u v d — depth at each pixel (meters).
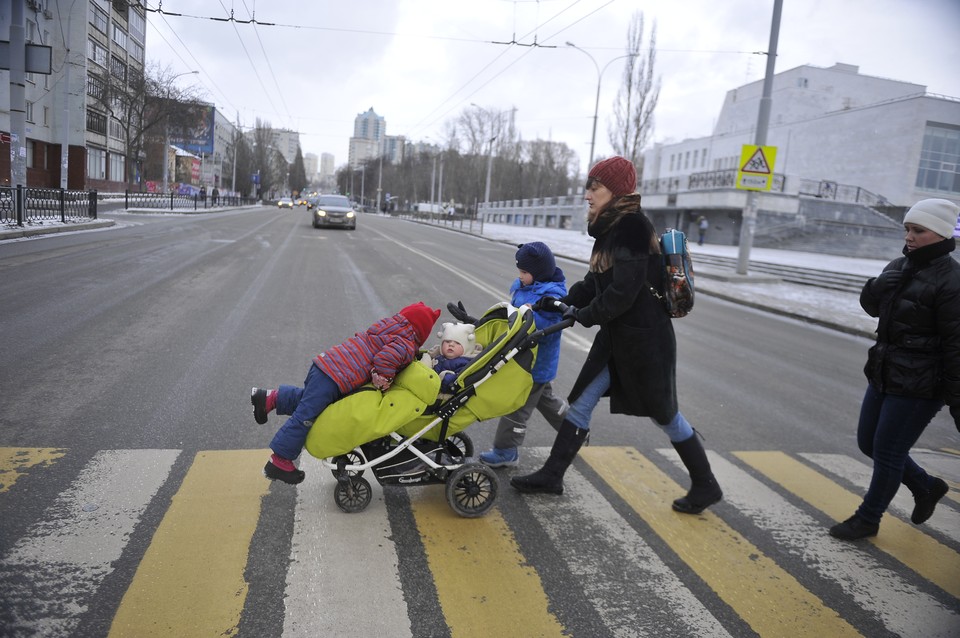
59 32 41.94
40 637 2.38
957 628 2.89
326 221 28.38
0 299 8.12
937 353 3.29
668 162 63.62
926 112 38.28
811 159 45.81
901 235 36.41
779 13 17.34
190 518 3.30
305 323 8.11
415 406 3.36
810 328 11.76
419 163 103.75
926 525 3.91
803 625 2.84
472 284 13.12
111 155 52.38
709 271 19.73
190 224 25.17
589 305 3.44
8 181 36.81
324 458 3.35
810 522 3.84
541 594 2.92
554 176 98.44
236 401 5.06
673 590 3.04
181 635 2.45
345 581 2.88
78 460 3.84
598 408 5.76
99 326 7.16
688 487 4.20
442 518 3.56
